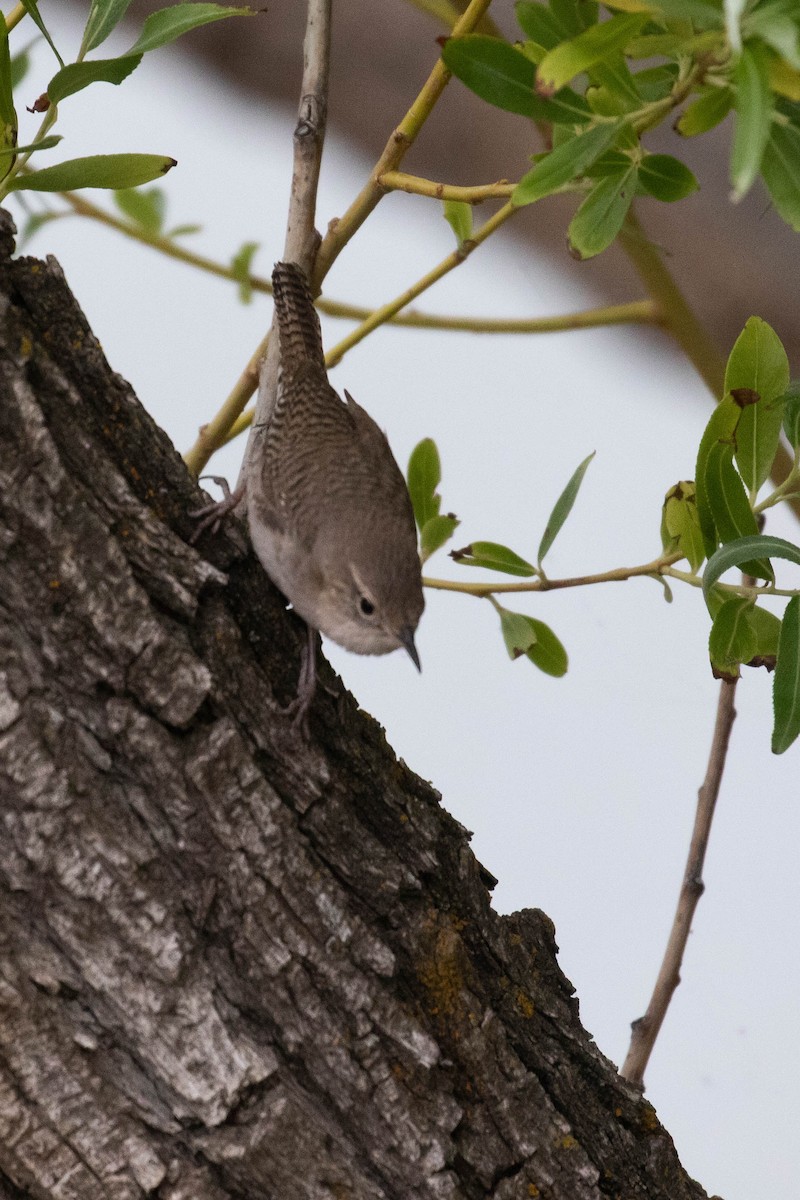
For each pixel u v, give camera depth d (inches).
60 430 256.4
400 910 280.7
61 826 247.4
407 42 777.6
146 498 271.9
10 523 247.1
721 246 765.3
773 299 764.6
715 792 355.3
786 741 289.7
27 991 245.3
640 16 234.4
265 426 368.2
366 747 287.6
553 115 275.4
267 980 263.0
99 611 252.1
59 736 247.8
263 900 262.7
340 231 355.3
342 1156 264.7
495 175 780.0
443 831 295.0
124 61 273.7
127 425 270.8
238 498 350.3
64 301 262.1
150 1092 253.8
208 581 266.1
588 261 777.6
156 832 255.4
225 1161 254.7
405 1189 270.8
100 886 249.8
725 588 313.9
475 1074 281.4
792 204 253.0
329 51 355.6
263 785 264.1
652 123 268.4
